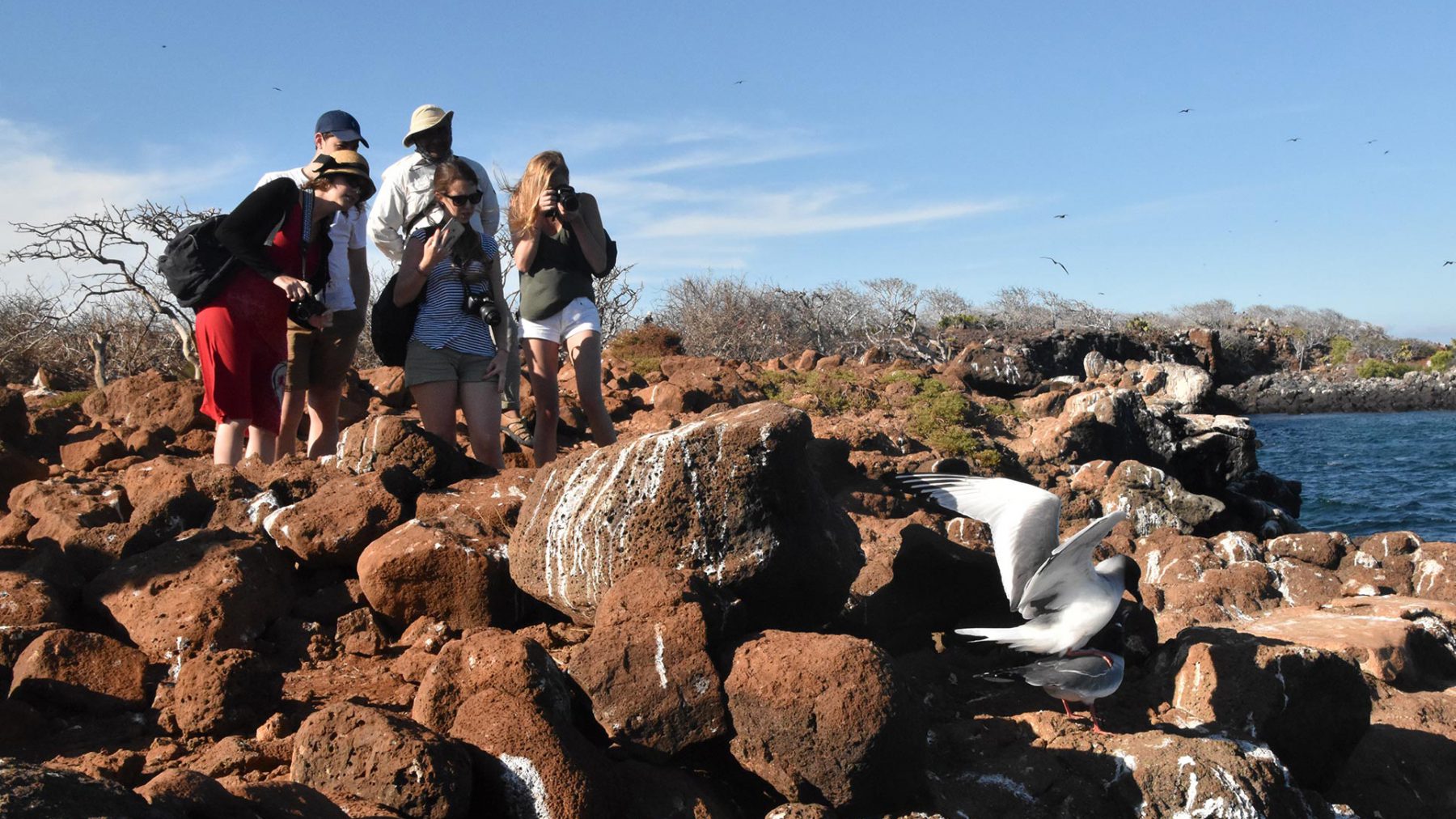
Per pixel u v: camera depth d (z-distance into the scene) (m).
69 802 2.69
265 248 7.22
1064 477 18.08
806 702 4.55
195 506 6.76
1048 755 5.22
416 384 7.77
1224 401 83.44
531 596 6.14
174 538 6.52
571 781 4.18
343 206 7.39
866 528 8.80
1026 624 5.57
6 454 8.22
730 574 5.46
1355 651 7.76
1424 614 8.89
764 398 19.34
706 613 5.03
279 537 6.47
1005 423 23.11
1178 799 5.08
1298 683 6.04
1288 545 12.09
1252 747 5.39
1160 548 11.70
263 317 7.34
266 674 4.95
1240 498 25.30
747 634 5.15
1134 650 6.71
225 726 4.80
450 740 4.10
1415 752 6.97
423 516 6.74
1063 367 73.75
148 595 5.75
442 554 6.05
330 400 8.88
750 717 4.67
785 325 69.38
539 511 5.93
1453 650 8.43
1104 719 6.01
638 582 5.05
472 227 7.82
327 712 4.11
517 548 6.00
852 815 4.62
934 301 105.31
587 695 4.78
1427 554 11.70
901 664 6.41
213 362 7.27
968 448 17.52
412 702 5.21
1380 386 82.88
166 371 24.42
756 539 5.54
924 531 7.09
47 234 21.12
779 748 4.61
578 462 5.90
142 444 10.33
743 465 5.56
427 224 7.52
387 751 3.93
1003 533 5.66
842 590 5.97
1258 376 94.56
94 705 5.02
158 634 5.55
